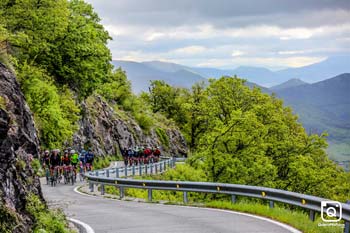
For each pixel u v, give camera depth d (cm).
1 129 864
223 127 3953
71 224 1450
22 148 1194
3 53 1413
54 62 4981
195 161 4234
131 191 3444
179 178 4616
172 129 9862
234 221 1521
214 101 4809
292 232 1286
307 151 4572
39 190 1227
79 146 5650
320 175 4397
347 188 4869
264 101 4912
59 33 4662
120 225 1473
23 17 4325
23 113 1382
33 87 3978
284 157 4456
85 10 6156
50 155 3728
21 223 866
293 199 1600
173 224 1470
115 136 7281
